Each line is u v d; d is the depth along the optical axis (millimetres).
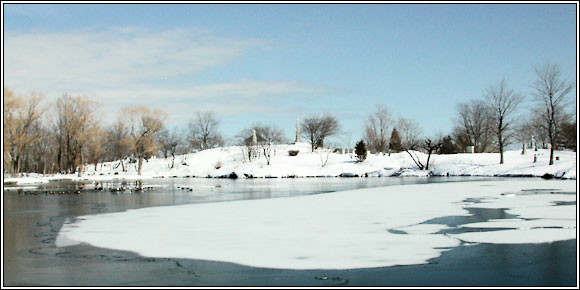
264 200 32969
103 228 20797
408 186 44688
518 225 20297
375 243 16984
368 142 113812
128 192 44906
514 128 84875
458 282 12836
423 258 15023
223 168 92188
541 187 41844
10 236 19281
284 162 93812
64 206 31094
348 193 37750
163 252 16047
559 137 88250
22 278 13477
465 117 97500
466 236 18047
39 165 99062
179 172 93125
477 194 35094
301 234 18688
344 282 12891
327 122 116125
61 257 15633
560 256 15078
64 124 78688
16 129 65812
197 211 26234
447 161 81250
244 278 13273
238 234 18797
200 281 13070
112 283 13016
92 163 105750
